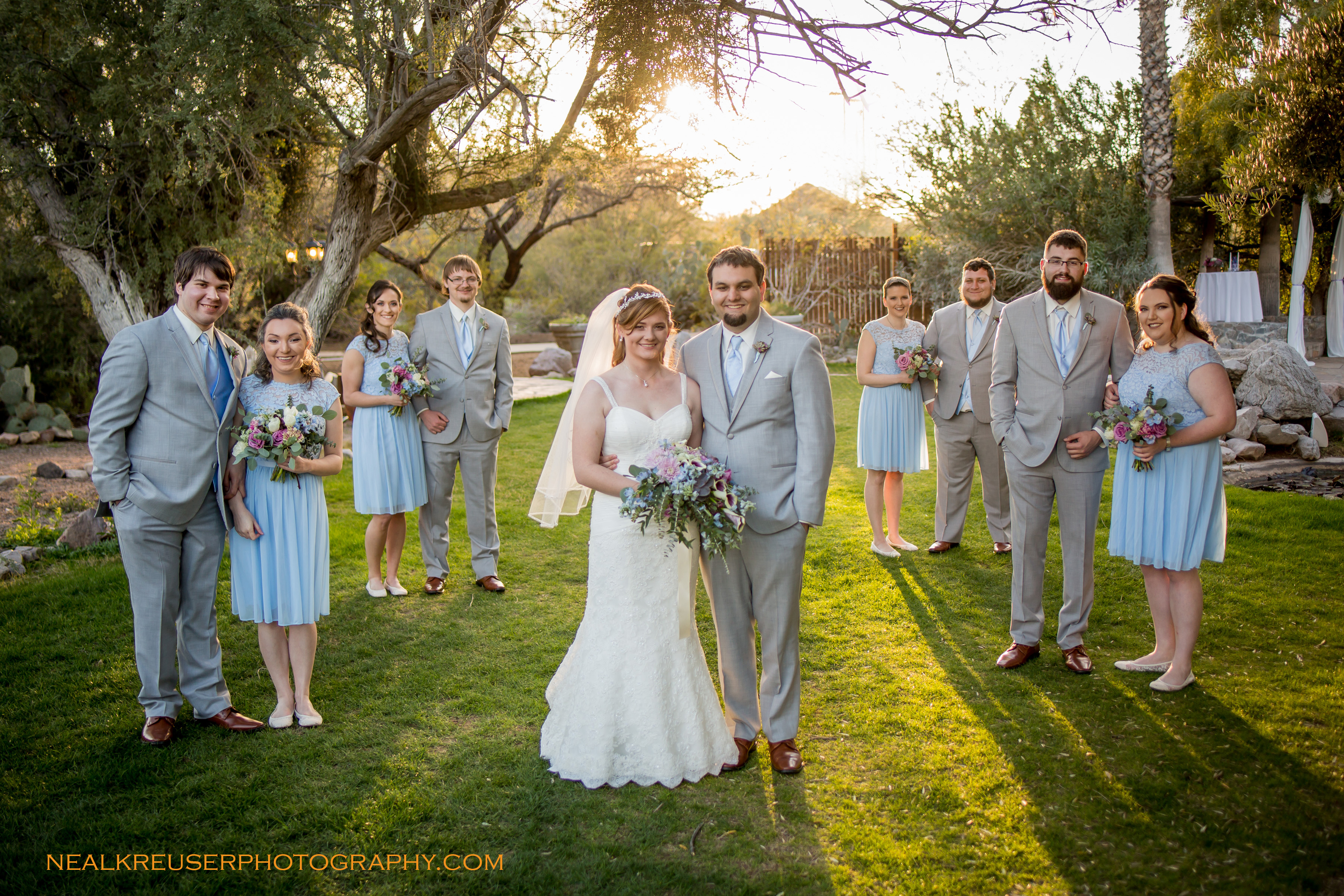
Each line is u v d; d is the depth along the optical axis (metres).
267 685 3.77
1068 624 3.80
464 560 5.65
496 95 7.28
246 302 10.30
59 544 5.74
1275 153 7.42
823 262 18.69
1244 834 2.54
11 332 12.15
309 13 6.67
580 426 3.00
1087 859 2.47
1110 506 6.23
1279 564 4.84
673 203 19.70
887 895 2.36
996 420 3.88
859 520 6.38
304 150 9.48
